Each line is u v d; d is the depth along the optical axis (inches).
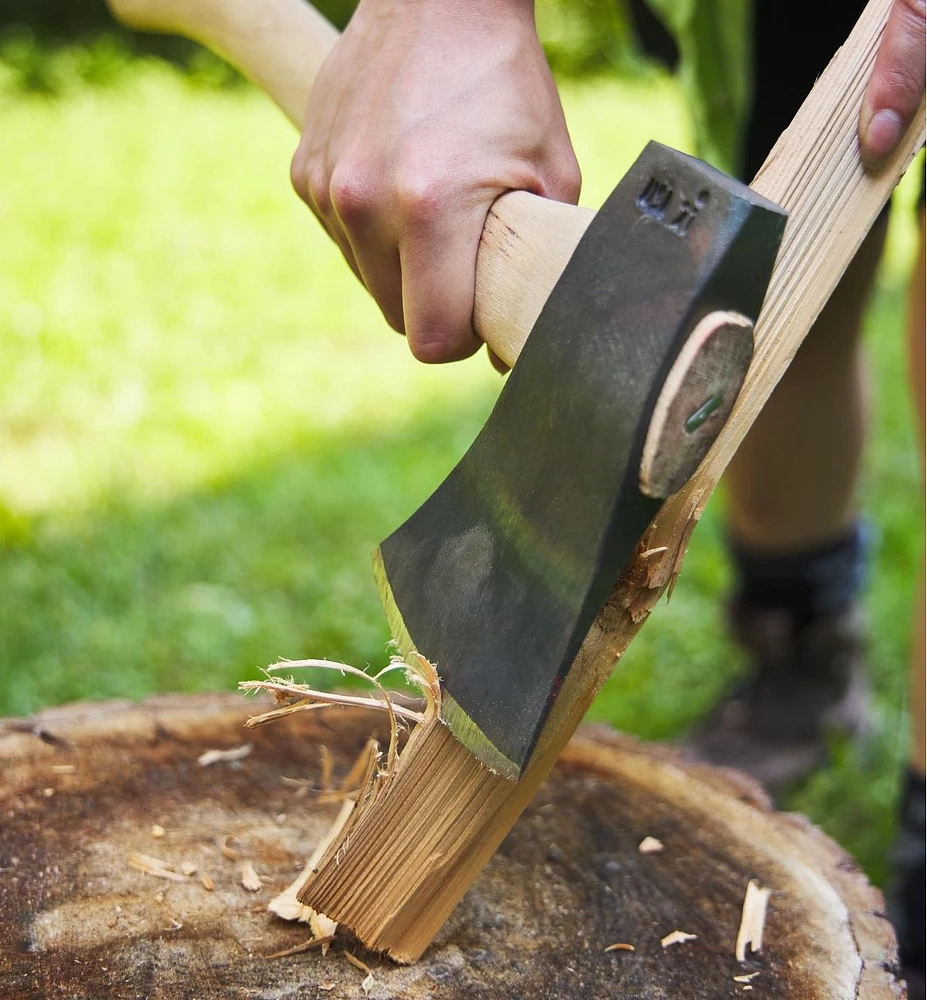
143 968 31.0
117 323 116.3
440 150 31.0
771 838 34.4
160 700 36.8
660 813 34.9
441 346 31.8
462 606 30.1
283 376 107.0
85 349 108.9
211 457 89.1
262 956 31.4
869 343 110.7
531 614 29.1
